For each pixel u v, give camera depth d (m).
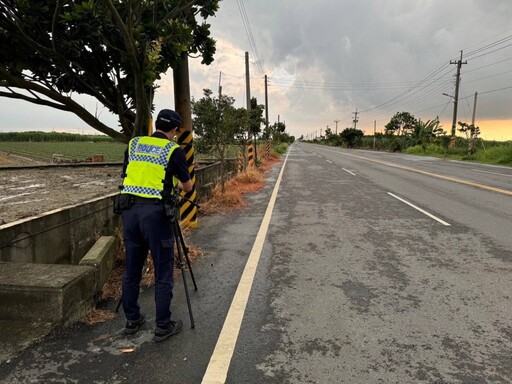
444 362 2.89
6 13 4.15
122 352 3.01
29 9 4.06
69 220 4.44
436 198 10.76
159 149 3.25
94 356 2.94
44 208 6.18
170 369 2.79
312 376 2.72
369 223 7.72
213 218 8.33
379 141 66.25
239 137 15.70
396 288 4.34
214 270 4.97
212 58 5.80
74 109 4.97
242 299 4.05
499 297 4.08
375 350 3.06
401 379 2.69
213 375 2.72
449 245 6.08
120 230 5.46
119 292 4.14
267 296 4.14
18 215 5.50
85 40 4.39
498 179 15.55
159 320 3.19
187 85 6.95
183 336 3.28
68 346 3.07
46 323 3.25
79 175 12.60
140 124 4.54
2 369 2.75
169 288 3.22
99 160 20.78
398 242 6.29
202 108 11.44
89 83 5.16
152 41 4.42
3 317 3.28
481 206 9.45
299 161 29.19
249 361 2.91
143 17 4.64
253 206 9.84
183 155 3.35
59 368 2.78
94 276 3.76
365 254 5.64
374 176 17.17
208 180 10.34
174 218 3.26
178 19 4.66
